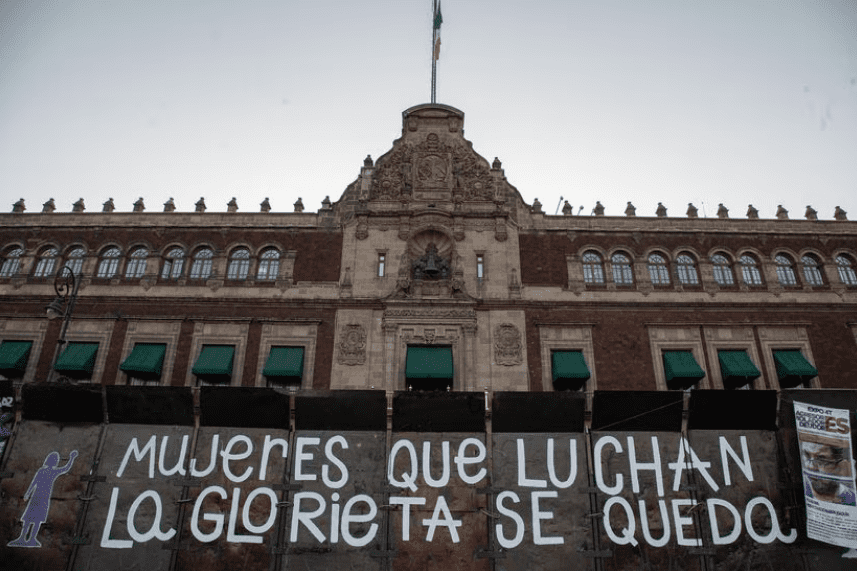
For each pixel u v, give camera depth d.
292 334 31.72
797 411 19.73
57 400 19.94
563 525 18.48
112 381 30.81
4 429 20.03
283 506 18.73
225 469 19.25
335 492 18.89
